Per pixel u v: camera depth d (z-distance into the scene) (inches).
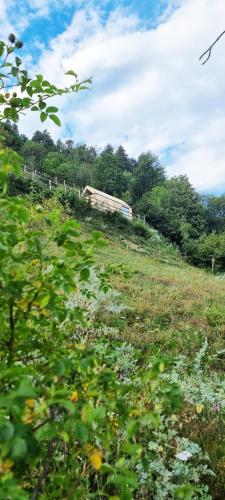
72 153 5305.1
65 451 70.9
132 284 508.1
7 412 44.1
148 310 374.9
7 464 39.4
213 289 626.2
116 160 3690.9
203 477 120.0
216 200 4197.8
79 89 80.1
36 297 62.7
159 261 1173.1
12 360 63.6
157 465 98.1
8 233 61.9
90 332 194.4
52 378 57.6
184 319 377.4
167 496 98.2
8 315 64.8
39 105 80.3
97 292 253.1
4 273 61.0
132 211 2380.7
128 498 53.7
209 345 300.0
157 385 63.3
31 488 64.7
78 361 60.8
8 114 80.8
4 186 63.0
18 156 62.8
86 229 1242.6
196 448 110.0
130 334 275.1
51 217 68.4
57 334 74.7
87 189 2130.9
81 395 59.2
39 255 67.1
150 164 4178.2
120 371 146.3
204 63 179.8
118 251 1072.2
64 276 63.1
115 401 55.5
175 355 236.5
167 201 3329.2
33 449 44.3
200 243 1812.3
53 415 53.7
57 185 1508.4
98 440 85.4
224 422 149.5
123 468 55.1
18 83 78.6
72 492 57.2
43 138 5403.5
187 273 943.7
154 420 54.3
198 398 156.3
